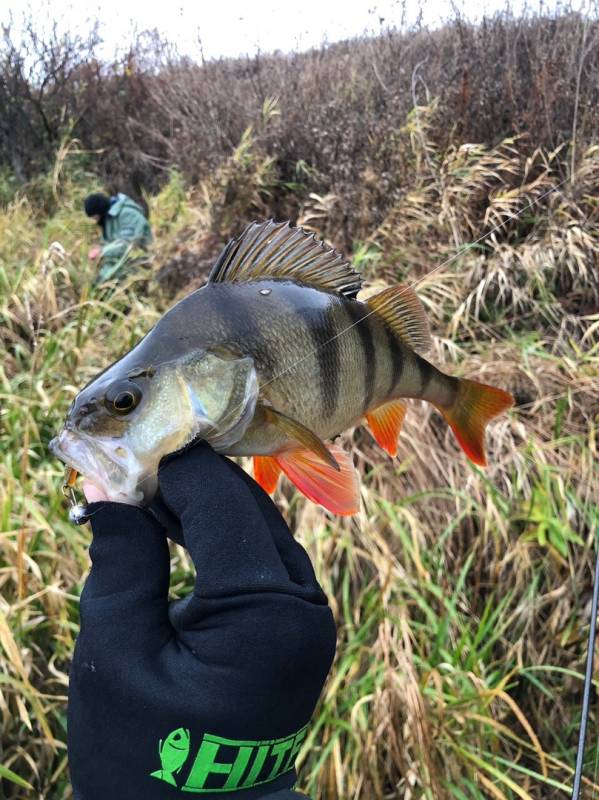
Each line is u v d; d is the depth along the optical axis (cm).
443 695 68
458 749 66
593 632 47
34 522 74
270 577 27
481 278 109
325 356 34
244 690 26
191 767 26
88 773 27
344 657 70
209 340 31
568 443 90
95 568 29
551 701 79
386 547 75
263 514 30
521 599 80
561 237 109
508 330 105
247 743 26
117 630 27
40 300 111
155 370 30
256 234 34
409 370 40
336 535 77
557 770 75
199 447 30
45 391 91
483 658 76
